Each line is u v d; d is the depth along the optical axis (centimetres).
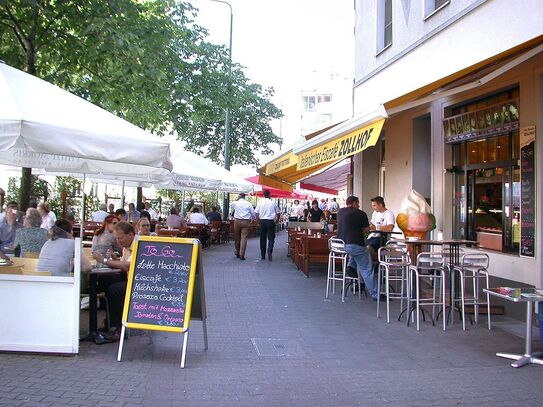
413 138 1254
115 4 1088
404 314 863
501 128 920
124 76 1167
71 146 550
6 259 692
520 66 844
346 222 966
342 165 2009
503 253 902
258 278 1239
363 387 521
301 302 956
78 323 589
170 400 473
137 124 1371
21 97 571
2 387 488
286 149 1202
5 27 1072
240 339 692
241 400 479
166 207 3052
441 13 1013
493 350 659
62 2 1067
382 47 1402
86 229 1484
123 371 546
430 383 536
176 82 1402
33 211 824
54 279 584
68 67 1191
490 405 478
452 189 1092
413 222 940
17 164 877
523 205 834
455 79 812
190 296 584
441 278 810
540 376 561
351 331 748
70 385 500
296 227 1830
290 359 610
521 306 823
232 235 2600
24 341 586
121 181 1573
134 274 598
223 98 1620
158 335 697
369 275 972
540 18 673
